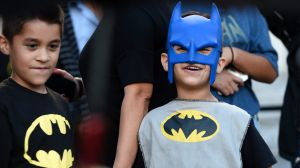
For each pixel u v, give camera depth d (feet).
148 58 29.81
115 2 30.35
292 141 39.50
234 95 32.73
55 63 27.94
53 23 27.55
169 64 28.73
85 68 31.81
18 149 26.45
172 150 27.71
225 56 32.17
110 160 32.14
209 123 27.89
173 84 30.76
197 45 28.17
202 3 31.65
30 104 27.14
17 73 27.45
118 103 31.40
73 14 36.22
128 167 29.22
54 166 26.84
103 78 31.32
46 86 30.76
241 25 33.40
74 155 28.60
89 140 32.12
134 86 29.55
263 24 34.32
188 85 28.43
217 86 32.22
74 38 36.45
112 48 30.53
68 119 28.27
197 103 28.43
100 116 31.91
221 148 27.50
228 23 33.09
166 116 28.43
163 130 28.12
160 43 30.30
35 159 26.61
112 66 30.89
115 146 31.99
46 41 27.45
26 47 27.27
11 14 27.37
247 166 28.19
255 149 27.91
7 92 26.96
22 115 26.73
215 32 28.50
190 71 28.35
